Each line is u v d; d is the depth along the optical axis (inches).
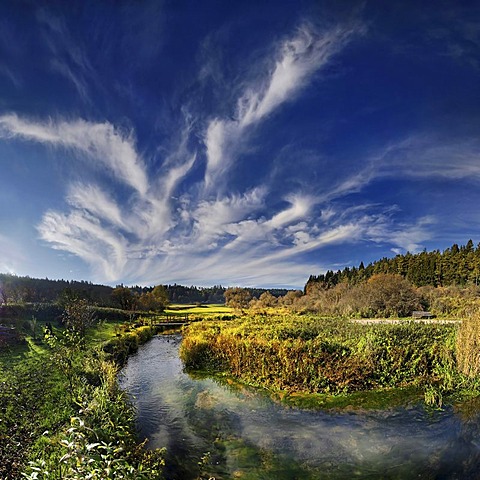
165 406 535.8
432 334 727.1
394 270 3196.4
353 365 574.2
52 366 606.9
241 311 2274.9
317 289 2536.9
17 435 359.6
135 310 2354.8
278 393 566.9
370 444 385.4
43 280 1875.0
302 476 331.3
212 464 357.4
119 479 179.0
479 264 2691.9
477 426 419.8
